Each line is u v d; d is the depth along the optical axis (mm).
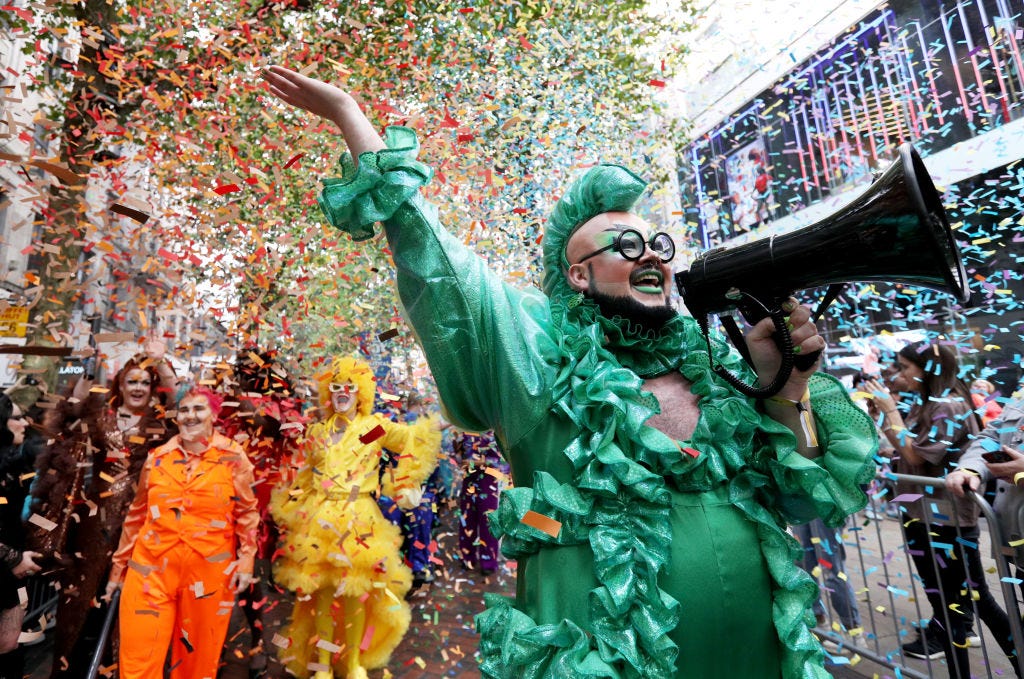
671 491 1110
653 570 954
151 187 4387
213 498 2725
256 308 4090
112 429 3037
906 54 6281
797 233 1017
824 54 6902
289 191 4492
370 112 3982
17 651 2543
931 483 2623
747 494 1127
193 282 3930
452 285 1127
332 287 4332
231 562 2789
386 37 5039
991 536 2383
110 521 2928
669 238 1321
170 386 3373
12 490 2525
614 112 5488
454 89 4754
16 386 3928
